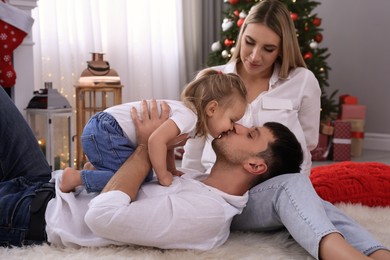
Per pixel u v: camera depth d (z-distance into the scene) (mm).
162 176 1510
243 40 2117
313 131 2266
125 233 1398
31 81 2988
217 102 1614
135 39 4758
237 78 1686
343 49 5445
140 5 4734
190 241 1449
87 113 4254
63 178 1528
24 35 2865
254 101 2160
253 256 1465
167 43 4969
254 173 1571
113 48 4594
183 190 1505
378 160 4648
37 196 1545
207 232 1455
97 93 4352
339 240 1369
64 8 4199
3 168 1783
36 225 1510
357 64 5383
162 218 1406
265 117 2131
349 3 5363
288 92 2197
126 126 1643
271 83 2186
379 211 2064
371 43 5289
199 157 2229
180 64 5066
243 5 4320
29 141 1806
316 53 4504
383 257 1408
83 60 4371
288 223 1488
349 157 4613
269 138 1587
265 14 2080
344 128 4594
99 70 3881
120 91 3947
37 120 3023
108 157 1621
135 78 4773
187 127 1581
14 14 2820
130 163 1518
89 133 1646
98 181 1547
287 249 1542
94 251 1434
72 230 1471
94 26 4438
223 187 1572
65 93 4262
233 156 1568
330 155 4758
